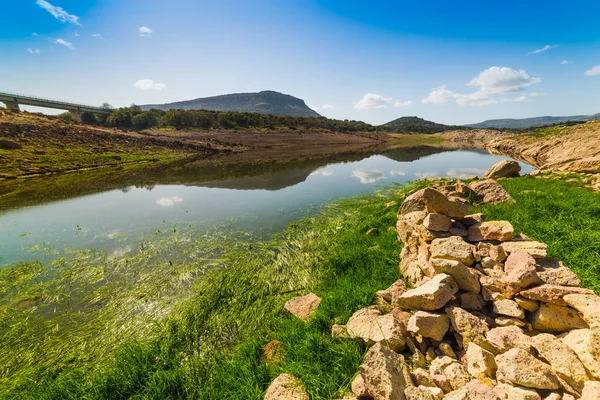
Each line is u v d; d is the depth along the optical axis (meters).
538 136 62.12
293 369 5.10
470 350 4.23
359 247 11.08
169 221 17.73
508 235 6.29
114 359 6.50
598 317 3.71
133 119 97.00
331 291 8.02
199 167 44.47
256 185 28.94
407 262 7.97
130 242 14.38
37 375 6.25
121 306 8.84
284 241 13.48
